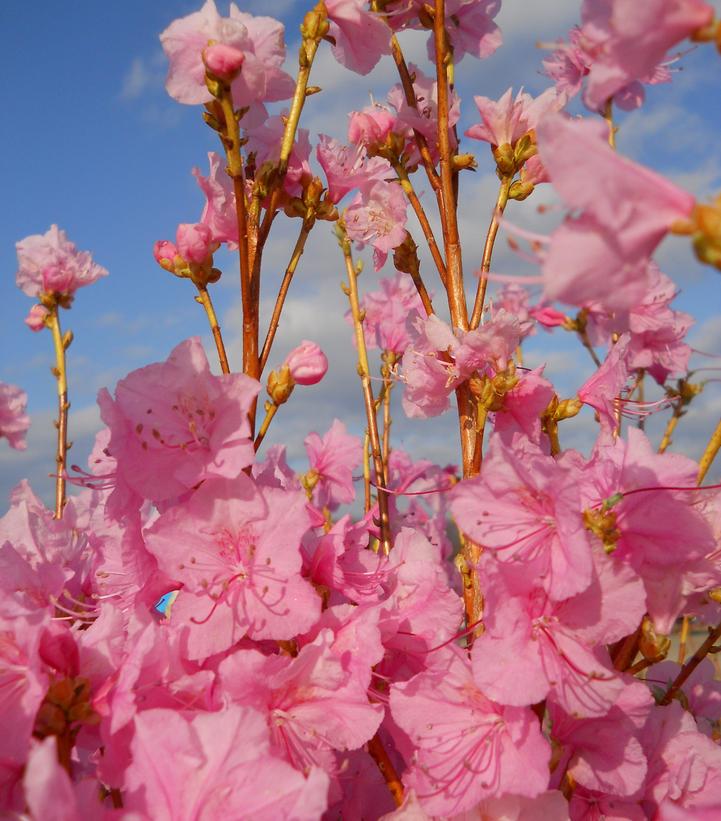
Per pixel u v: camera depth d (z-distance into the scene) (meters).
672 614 0.25
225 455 0.27
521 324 0.32
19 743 0.23
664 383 0.42
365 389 0.38
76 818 0.19
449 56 0.36
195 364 0.27
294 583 0.27
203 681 0.26
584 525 0.25
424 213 0.35
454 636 0.28
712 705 0.36
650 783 0.28
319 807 0.20
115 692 0.24
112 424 0.27
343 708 0.26
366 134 0.36
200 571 0.27
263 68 0.30
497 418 0.33
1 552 0.27
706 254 0.18
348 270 0.40
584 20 0.20
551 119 0.18
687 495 0.25
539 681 0.24
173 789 0.22
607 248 0.18
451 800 0.25
